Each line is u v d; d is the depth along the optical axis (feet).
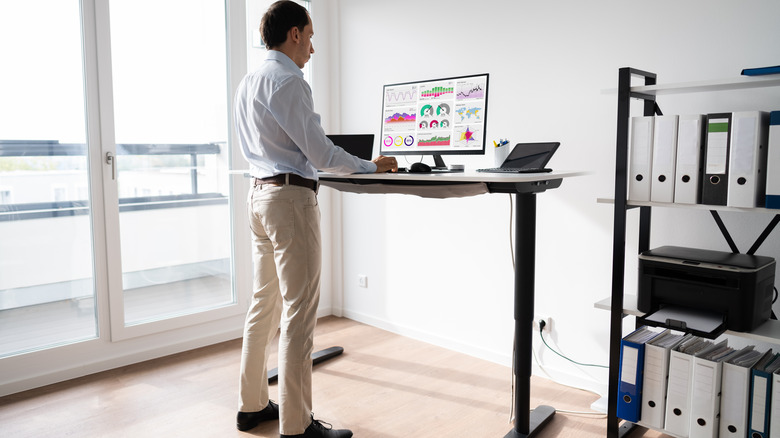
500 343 9.17
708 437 5.76
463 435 6.95
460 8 9.17
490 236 9.10
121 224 9.16
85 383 8.48
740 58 6.56
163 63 9.40
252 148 6.37
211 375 8.80
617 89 6.12
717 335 5.45
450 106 7.88
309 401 6.51
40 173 8.34
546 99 8.26
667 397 6.06
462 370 8.95
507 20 8.60
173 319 9.67
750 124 5.37
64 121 8.50
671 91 6.30
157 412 7.55
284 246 6.23
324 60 11.31
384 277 10.90
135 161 9.23
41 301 8.52
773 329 5.64
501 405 7.75
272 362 9.29
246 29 10.39
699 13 6.82
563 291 8.38
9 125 8.04
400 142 8.45
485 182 6.22
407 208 10.31
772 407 5.36
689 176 5.82
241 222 10.44
